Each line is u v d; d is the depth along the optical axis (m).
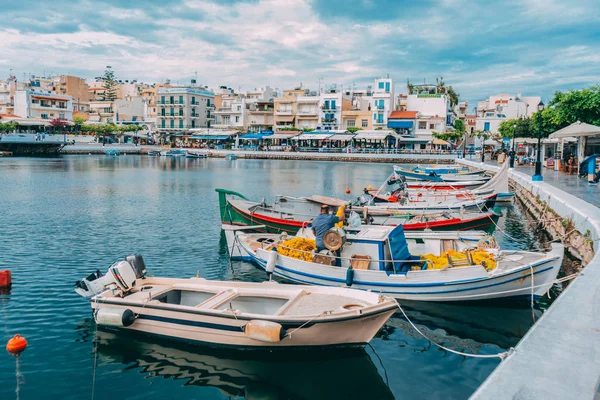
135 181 46.56
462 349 10.05
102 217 25.61
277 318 8.94
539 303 12.43
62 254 17.66
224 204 22.20
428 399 8.18
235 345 9.45
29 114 104.75
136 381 8.70
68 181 45.12
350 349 9.62
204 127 118.94
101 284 10.62
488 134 85.62
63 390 8.42
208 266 16.41
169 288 10.87
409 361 9.52
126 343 10.12
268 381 8.77
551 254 12.32
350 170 66.00
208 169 66.06
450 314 11.73
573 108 39.81
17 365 8.56
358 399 8.23
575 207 18.41
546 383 5.31
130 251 18.23
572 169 36.50
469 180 36.22
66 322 11.32
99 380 8.73
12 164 68.12
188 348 9.84
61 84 126.81
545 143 48.69
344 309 9.30
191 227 23.06
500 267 12.27
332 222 13.26
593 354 6.12
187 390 8.45
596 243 14.21
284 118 102.94
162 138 116.69
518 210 29.97
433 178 36.00
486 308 12.13
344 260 12.87
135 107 122.69
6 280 13.93
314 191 40.53
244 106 108.75
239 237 16.73
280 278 14.74
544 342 6.53
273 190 40.97
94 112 122.75
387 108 92.81
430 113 93.75
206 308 9.54
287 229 20.36
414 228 19.38
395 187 32.81
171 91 113.94
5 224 23.33
